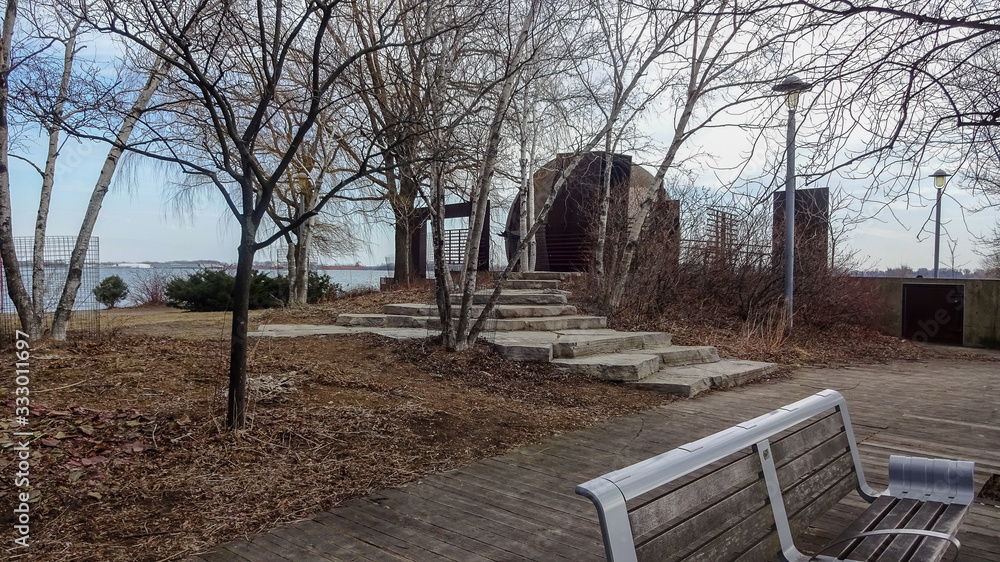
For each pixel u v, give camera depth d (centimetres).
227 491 393
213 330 1012
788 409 285
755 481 241
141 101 800
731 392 770
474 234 807
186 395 561
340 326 1040
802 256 1333
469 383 712
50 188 855
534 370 775
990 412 688
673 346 996
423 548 330
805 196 1298
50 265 877
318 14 724
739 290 1310
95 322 946
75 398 529
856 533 262
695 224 1360
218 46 584
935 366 1106
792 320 1248
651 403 689
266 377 635
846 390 816
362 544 333
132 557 312
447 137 733
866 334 1452
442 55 725
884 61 346
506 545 335
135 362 670
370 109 749
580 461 484
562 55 837
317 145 1370
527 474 451
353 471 439
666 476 193
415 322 998
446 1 746
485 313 828
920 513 279
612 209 1349
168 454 435
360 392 632
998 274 2023
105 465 407
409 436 520
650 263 1271
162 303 2464
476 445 516
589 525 362
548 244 1825
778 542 239
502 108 762
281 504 381
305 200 1595
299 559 314
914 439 569
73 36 689
